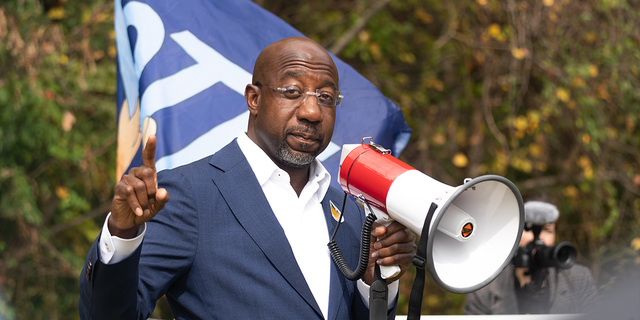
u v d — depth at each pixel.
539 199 4.13
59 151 7.57
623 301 0.97
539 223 3.71
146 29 3.34
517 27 8.25
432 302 9.40
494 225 1.92
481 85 9.31
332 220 2.34
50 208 8.48
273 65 2.19
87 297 1.75
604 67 8.20
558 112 8.27
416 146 9.96
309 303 2.04
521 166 8.77
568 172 9.05
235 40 3.48
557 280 3.81
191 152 3.13
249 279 2.01
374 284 2.05
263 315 1.98
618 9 8.05
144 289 1.89
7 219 7.99
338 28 9.36
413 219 1.86
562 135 9.09
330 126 2.21
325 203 2.36
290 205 2.21
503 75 8.90
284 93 2.16
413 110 9.77
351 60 9.90
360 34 9.20
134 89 3.43
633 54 8.12
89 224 8.76
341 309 2.15
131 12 3.39
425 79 9.41
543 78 8.42
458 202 1.96
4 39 6.93
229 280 2.00
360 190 2.09
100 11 8.00
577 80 8.01
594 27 8.12
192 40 3.38
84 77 7.47
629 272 1.02
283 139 2.15
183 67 3.30
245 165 2.19
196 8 3.47
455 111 9.49
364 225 2.06
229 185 2.13
